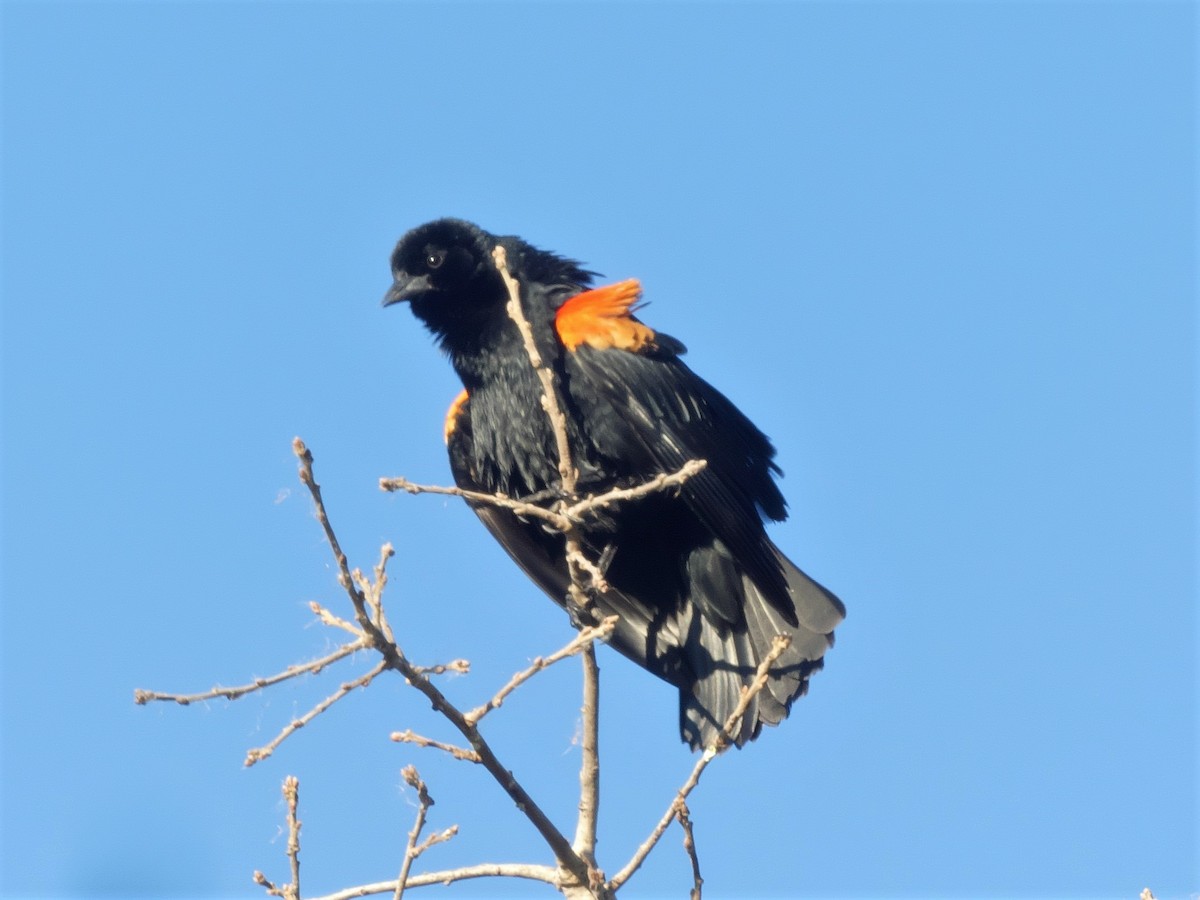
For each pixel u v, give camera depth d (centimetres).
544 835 819
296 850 784
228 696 692
